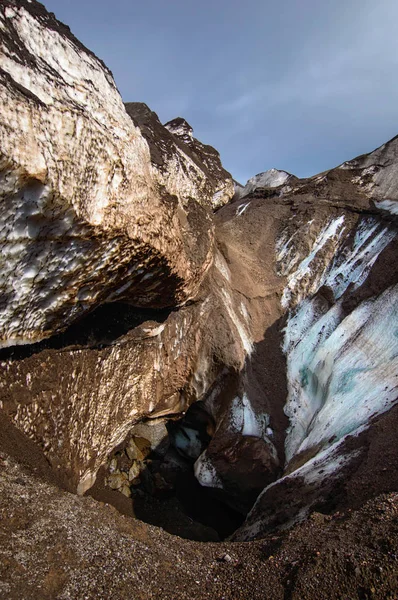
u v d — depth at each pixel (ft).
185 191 39.19
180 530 34.78
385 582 13.83
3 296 17.49
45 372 24.59
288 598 14.56
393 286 41.78
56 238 17.53
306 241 56.03
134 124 24.52
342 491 22.67
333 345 41.73
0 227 15.02
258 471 35.76
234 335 43.19
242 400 40.32
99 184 18.86
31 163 14.26
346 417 32.53
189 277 33.14
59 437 26.17
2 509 15.96
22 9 17.21
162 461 43.27
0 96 13.33
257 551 18.47
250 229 61.05
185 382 42.45
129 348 33.83
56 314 21.76
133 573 15.84
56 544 15.62
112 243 21.02
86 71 20.56
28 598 13.04
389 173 60.08
